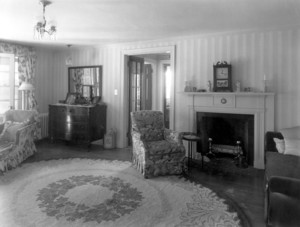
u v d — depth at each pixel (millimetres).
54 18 3492
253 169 4082
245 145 4371
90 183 3404
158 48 4996
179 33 4426
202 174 3838
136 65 5871
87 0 2793
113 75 5582
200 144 4652
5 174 3717
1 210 2617
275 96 4012
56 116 5609
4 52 5199
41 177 3607
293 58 3875
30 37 4766
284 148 3332
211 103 4508
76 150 5230
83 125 5258
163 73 6988
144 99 6445
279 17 3455
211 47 4480
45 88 6262
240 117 4316
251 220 2482
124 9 3111
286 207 2002
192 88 4629
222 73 4324
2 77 5293
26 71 5652
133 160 4254
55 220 2432
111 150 5293
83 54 5965
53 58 6410
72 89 6148
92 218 2482
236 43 4270
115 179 3568
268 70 4047
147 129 4195
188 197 3004
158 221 2443
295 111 3891
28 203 2785
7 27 4004
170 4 2934
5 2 2867
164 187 3303
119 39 4949
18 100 5645
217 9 3121
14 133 4207
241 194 3104
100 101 5723
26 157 4516
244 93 4082
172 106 4875
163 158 3736
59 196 2980
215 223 2418
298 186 1872
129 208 2707
